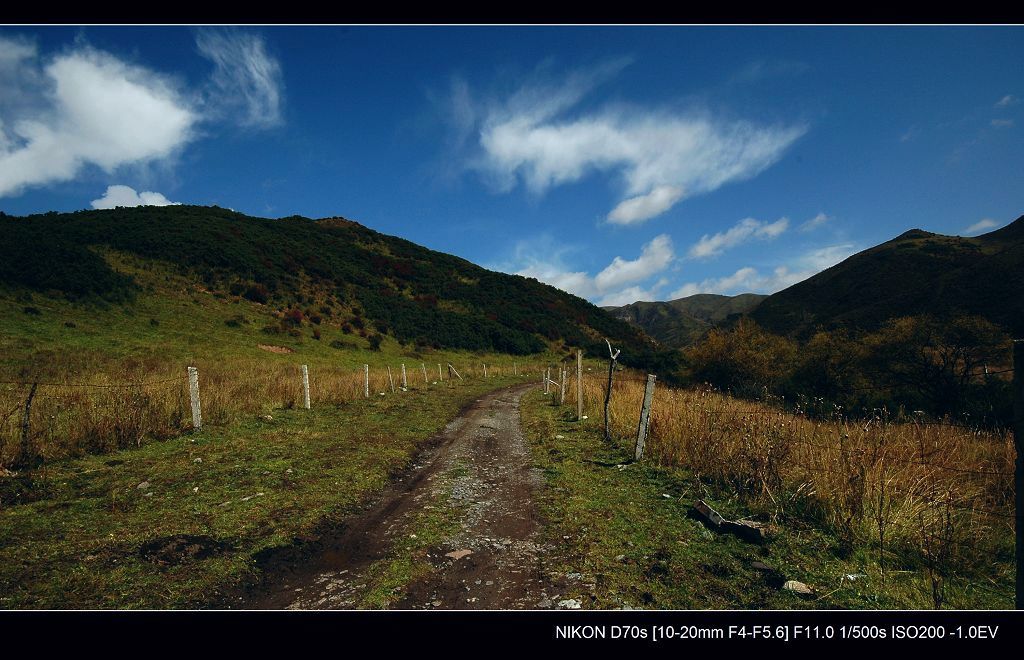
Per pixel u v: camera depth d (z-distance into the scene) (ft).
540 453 28.86
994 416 38.63
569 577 12.33
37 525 14.75
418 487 21.80
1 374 49.14
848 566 12.60
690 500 18.25
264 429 31.04
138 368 58.44
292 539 14.88
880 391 53.88
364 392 53.57
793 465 18.44
